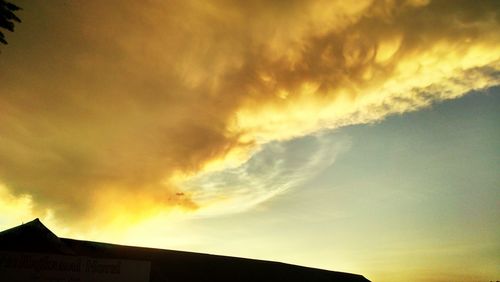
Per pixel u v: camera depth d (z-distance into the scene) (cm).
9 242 1575
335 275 3177
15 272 1262
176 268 2225
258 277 2528
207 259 2486
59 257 1362
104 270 1454
